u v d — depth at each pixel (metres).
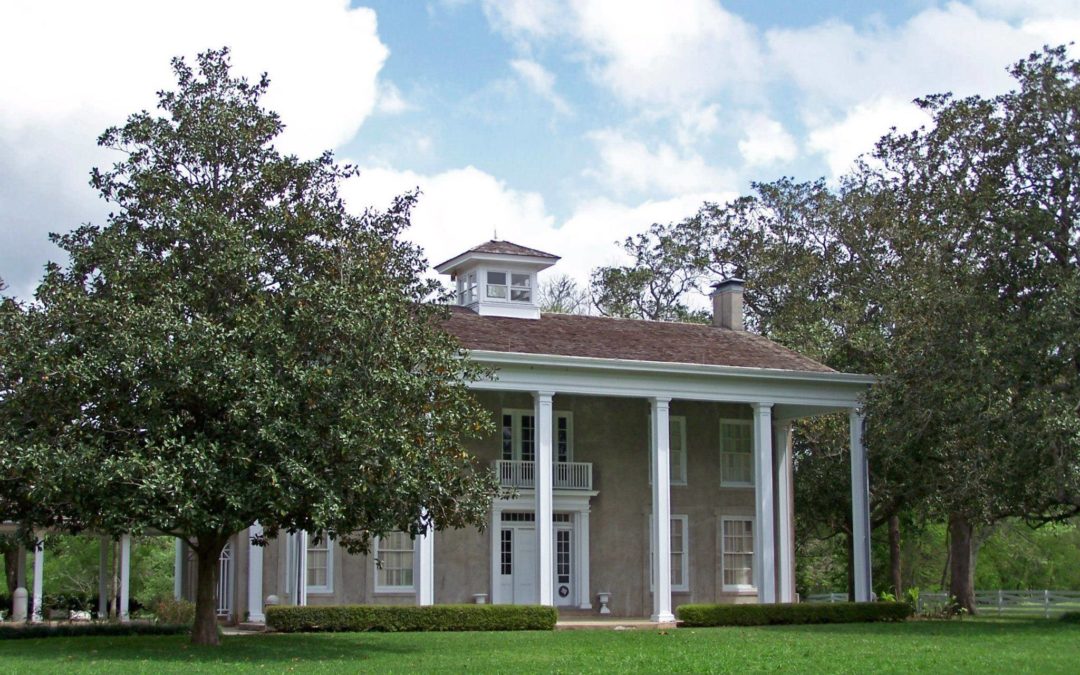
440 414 23.25
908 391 33.44
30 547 22.97
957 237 34.16
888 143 42.53
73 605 41.00
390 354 22.36
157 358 20.11
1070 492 30.95
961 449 33.75
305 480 20.44
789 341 45.00
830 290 48.19
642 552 36.22
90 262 22.36
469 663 20.23
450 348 24.05
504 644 24.48
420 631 28.78
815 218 49.91
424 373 23.09
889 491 40.31
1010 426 30.62
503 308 36.44
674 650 22.98
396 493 21.88
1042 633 28.16
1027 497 33.16
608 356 33.22
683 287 59.75
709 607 31.88
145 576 57.34
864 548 35.34
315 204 23.08
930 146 35.66
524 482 34.66
